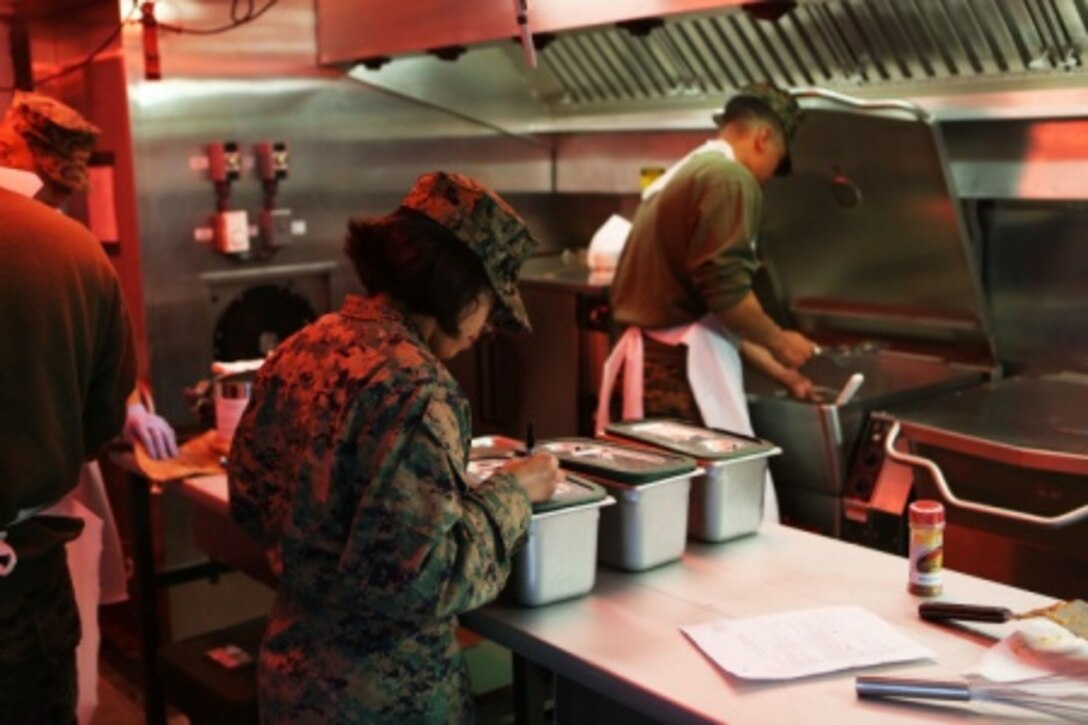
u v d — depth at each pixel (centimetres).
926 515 212
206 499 284
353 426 181
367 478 180
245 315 419
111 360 259
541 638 201
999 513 274
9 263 232
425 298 188
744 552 240
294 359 194
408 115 450
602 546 232
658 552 231
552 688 289
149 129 388
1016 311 355
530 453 238
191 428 359
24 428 233
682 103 411
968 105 323
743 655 190
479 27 372
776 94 323
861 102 306
